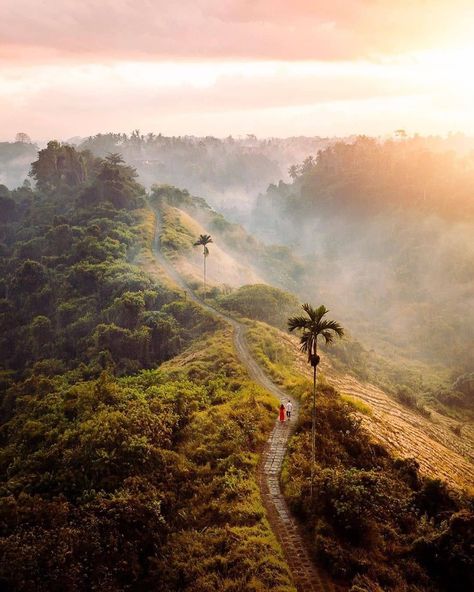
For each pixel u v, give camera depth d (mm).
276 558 25375
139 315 94938
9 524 28312
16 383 91000
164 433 39625
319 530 27375
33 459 39125
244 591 23062
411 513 31750
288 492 32062
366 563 25250
